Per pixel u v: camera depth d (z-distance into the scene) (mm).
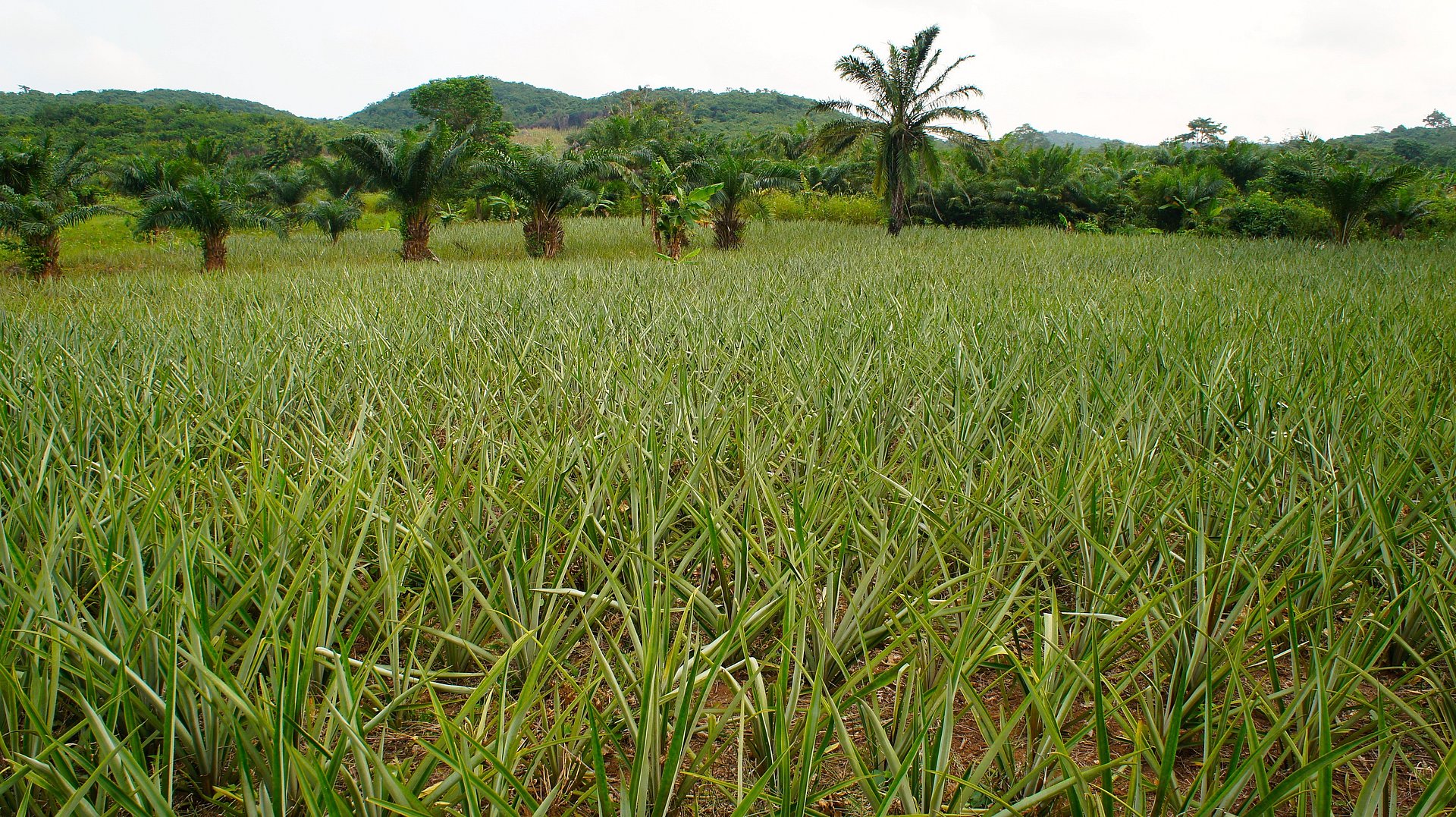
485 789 1721
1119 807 2174
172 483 3035
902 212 29406
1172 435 4145
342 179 26938
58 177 16766
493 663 2752
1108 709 2391
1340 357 5234
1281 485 3672
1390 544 2697
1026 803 1832
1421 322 7223
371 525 3143
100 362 5434
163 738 2131
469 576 2939
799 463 4047
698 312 8102
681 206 19812
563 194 20719
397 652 2367
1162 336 6031
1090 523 3188
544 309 8570
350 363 5695
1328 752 1919
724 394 5008
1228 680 2355
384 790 1897
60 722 2436
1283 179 31109
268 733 1856
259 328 6969
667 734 2229
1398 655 2732
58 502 3184
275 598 2326
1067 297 9539
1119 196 36875
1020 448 3627
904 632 2357
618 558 2998
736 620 2217
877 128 28297
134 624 2213
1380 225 27859
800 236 28359
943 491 3586
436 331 7230
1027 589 3084
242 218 18250
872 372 5371
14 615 2070
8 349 5812
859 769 1926
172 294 11438
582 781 2270
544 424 4473
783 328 6816
